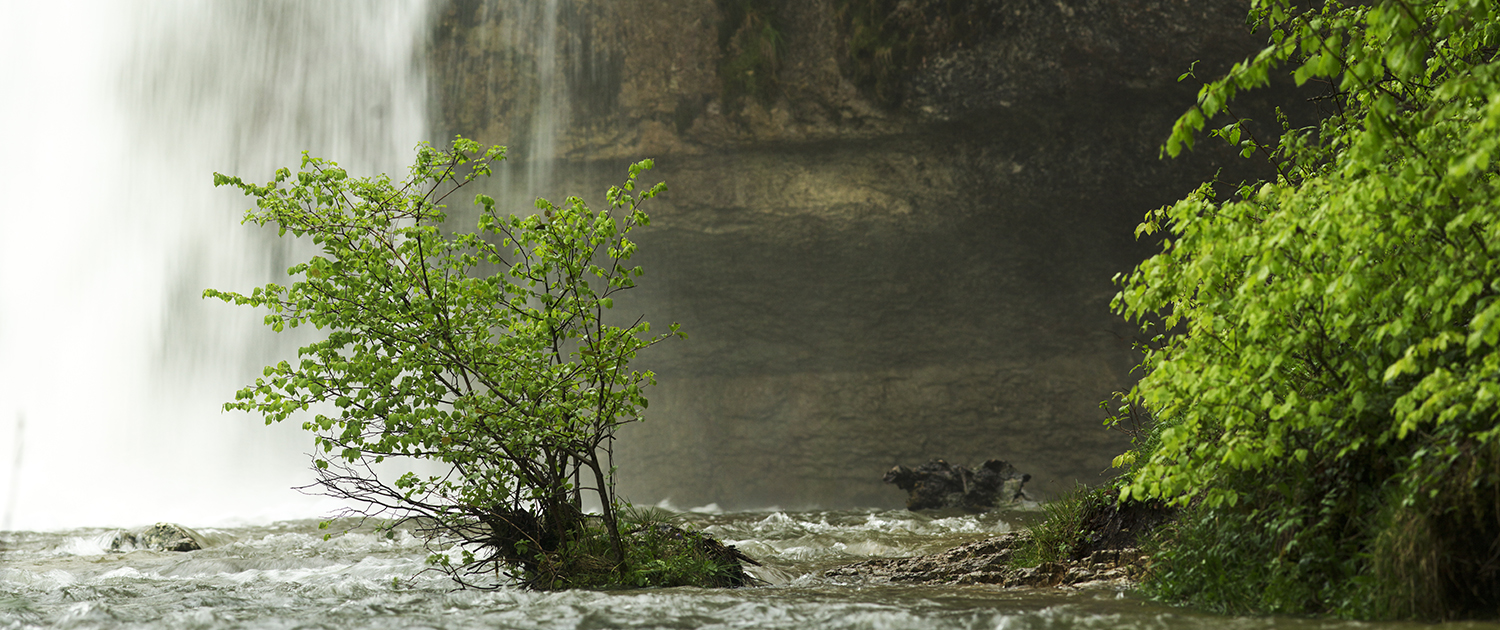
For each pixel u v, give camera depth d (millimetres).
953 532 13938
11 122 30875
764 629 5203
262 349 30203
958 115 24781
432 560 8133
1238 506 5965
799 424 28250
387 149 28844
